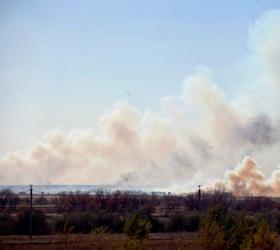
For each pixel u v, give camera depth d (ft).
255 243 146.41
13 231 241.35
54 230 247.91
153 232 248.93
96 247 152.97
